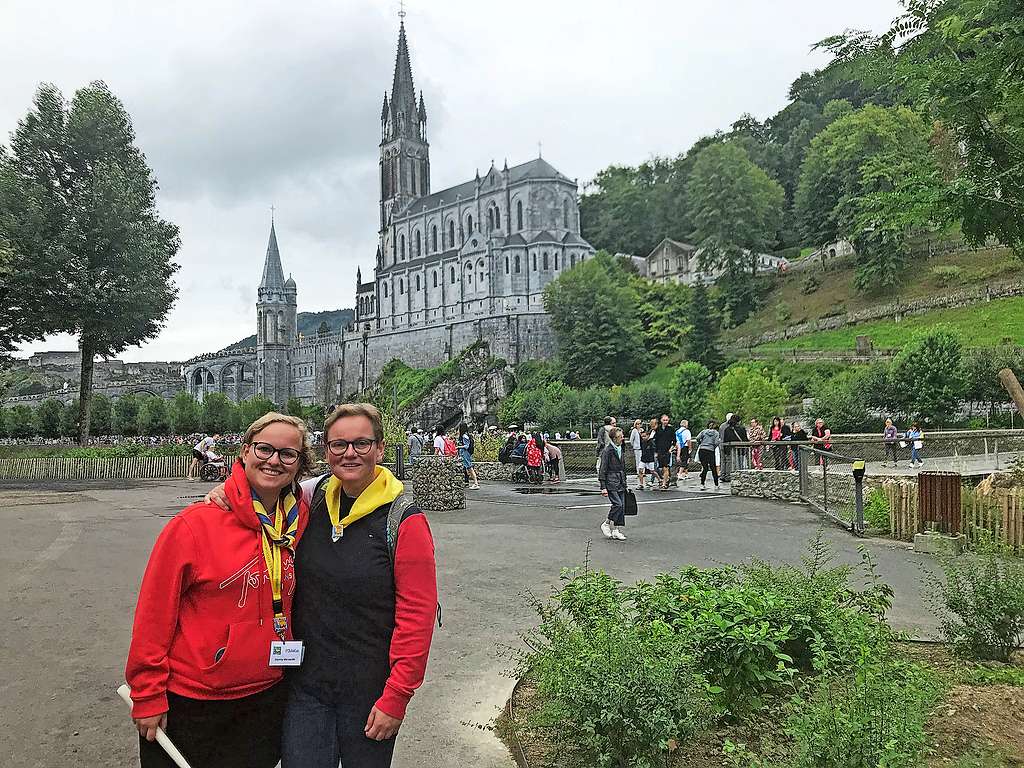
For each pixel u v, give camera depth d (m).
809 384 67.75
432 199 145.38
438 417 106.62
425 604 3.57
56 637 8.15
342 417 3.64
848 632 5.44
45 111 44.81
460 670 7.16
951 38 6.98
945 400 49.50
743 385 60.25
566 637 5.30
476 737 5.66
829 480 18.02
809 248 118.69
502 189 128.62
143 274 44.53
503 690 6.62
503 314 112.69
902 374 51.28
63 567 11.88
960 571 7.66
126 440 65.12
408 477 28.30
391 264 147.25
